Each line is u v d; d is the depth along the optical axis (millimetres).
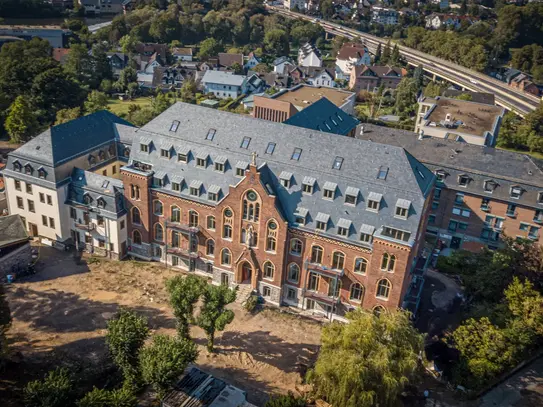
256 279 78312
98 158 96062
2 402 58406
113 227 85812
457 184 99500
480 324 66812
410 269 72625
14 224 84312
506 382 67750
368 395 54688
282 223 72562
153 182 82875
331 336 59688
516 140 165500
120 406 51781
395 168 70875
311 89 163500
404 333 59250
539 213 94312
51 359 66125
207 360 68000
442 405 63281
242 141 78875
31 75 158000
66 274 84125
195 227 81750
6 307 62719
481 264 80688
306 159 75000
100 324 73188
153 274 85000
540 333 66188
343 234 71062
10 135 141000
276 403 55750
